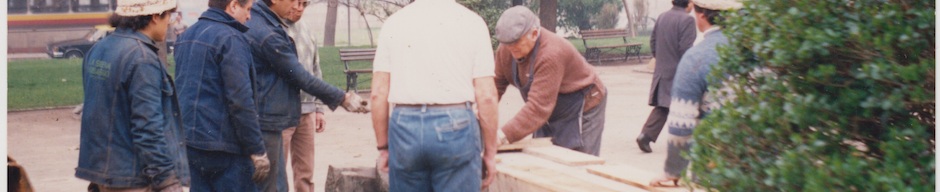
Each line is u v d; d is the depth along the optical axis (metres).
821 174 2.86
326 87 5.98
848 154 2.91
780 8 3.14
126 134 4.61
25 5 32.66
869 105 2.85
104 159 4.60
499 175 5.35
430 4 4.50
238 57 5.32
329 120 13.18
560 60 5.86
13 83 20.75
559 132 6.26
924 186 2.71
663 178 4.55
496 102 4.52
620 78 20.12
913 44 2.75
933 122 2.83
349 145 10.94
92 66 4.64
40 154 10.69
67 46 32.91
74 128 13.14
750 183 3.22
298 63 5.87
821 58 3.00
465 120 4.41
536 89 5.85
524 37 5.71
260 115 5.76
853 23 2.89
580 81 6.16
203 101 5.36
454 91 4.39
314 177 8.88
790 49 3.05
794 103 3.04
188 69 5.39
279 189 6.03
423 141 4.39
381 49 4.56
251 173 5.54
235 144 5.43
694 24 9.66
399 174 4.52
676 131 4.41
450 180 4.45
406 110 4.43
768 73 3.24
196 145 5.36
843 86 2.95
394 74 4.48
